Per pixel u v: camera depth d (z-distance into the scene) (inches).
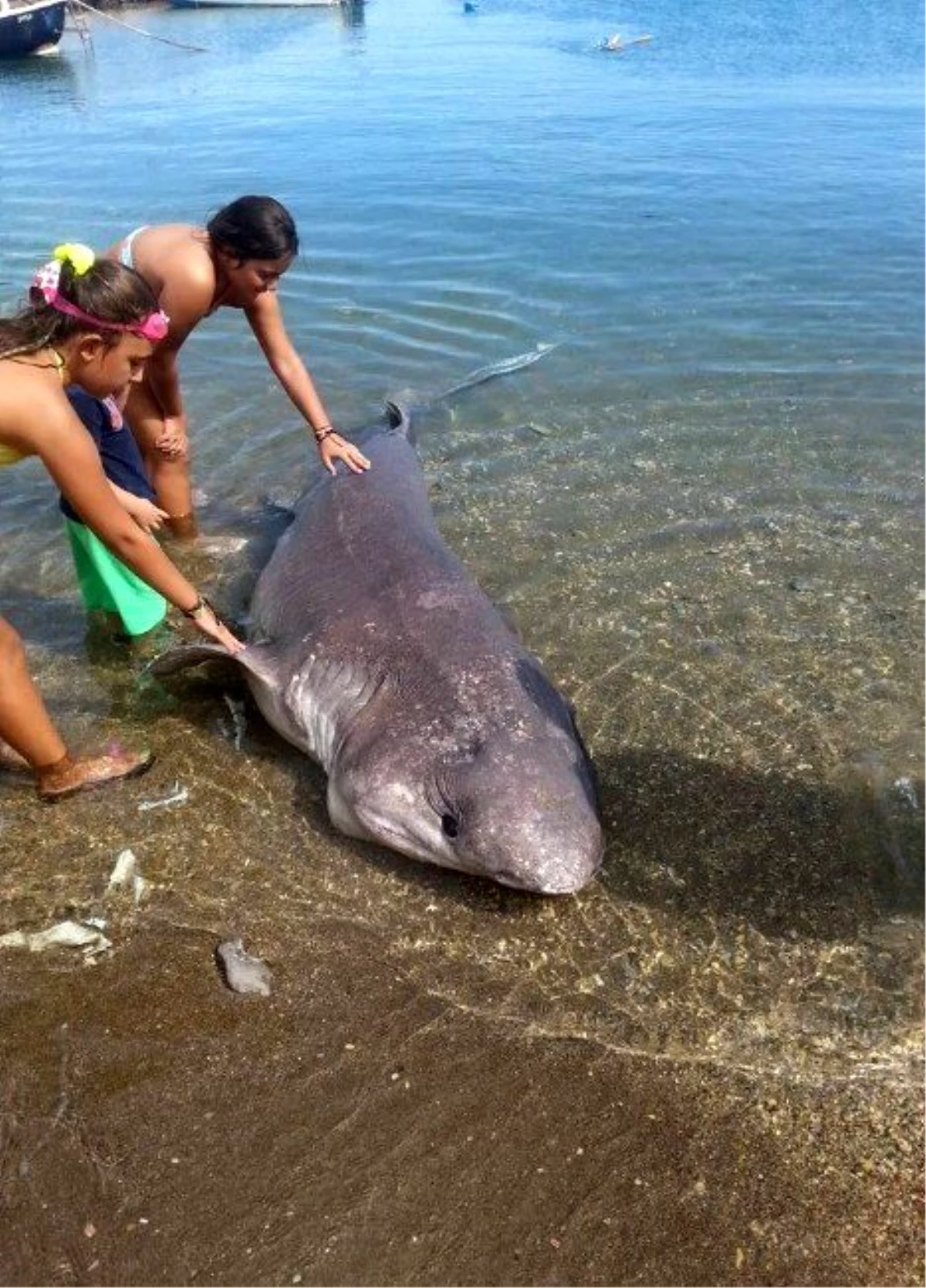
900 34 792.9
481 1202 108.0
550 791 139.4
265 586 191.9
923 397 258.7
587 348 288.0
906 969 130.9
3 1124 115.5
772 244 352.2
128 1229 106.0
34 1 861.2
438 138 499.8
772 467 234.7
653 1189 108.9
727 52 739.4
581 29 893.2
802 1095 117.3
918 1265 101.9
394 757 146.9
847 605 193.3
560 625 189.9
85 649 188.5
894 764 159.5
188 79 716.7
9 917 140.3
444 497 226.7
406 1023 126.1
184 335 193.0
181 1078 120.4
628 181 421.4
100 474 143.4
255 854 149.6
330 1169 111.2
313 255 353.7
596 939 136.3
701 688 175.5
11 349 135.0
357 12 1074.7
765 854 147.3
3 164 474.0
